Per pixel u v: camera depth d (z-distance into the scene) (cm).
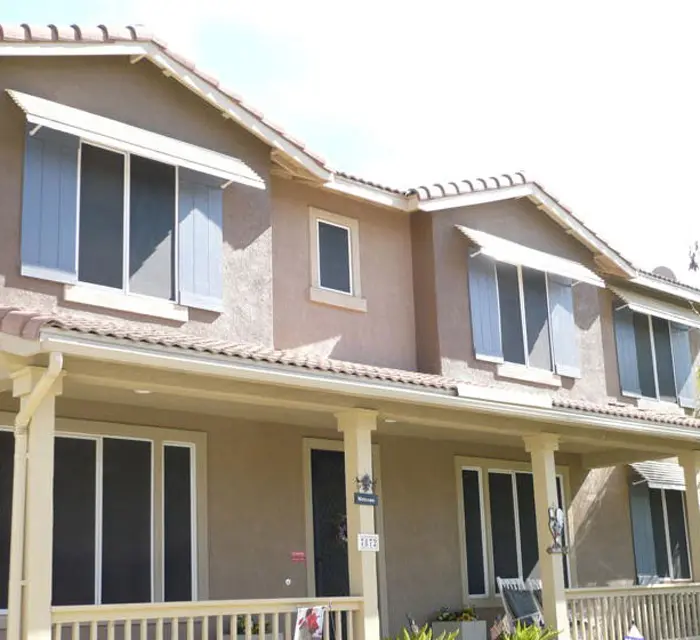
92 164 1130
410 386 1120
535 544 1641
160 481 1178
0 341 858
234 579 1223
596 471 1791
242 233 1254
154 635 1131
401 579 1423
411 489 1470
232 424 1264
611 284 1844
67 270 1078
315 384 1012
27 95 1072
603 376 1709
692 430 1521
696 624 1570
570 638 1376
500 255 1512
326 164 1355
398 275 1479
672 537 1909
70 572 1086
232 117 1250
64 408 1105
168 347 893
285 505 1298
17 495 862
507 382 1526
